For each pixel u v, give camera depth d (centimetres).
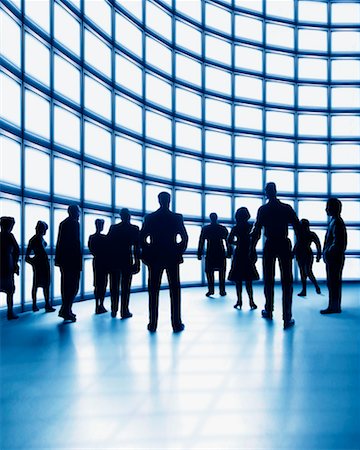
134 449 192
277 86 1332
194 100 1188
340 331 492
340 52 1366
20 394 271
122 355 376
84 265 848
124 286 611
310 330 498
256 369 326
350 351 388
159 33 1090
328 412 235
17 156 689
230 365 338
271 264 566
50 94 766
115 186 955
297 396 262
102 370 327
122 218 613
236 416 230
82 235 849
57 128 787
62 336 471
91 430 213
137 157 1026
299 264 913
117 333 487
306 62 1359
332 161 1359
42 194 743
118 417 230
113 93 949
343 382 292
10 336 473
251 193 1283
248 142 1290
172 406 247
